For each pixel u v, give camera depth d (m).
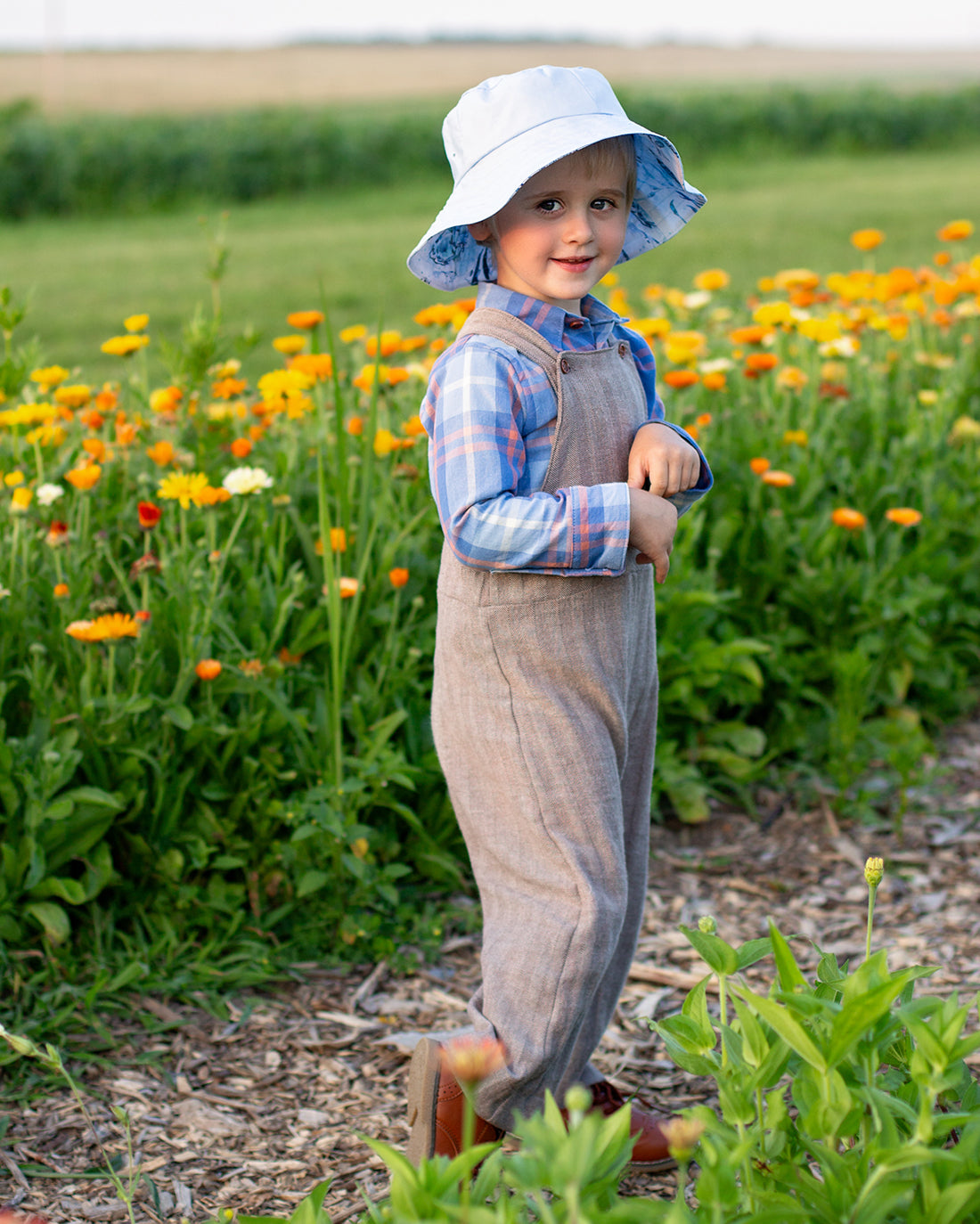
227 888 2.35
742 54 59.59
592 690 1.58
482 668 1.58
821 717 3.12
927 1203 1.15
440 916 2.45
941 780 3.05
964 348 4.12
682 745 3.02
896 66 53.47
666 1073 2.02
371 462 2.47
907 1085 1.32
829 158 21.16
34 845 2.12
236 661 2.40
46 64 37.69
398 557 2.73
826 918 2.52
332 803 2.31
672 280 8.91
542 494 1.51
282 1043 2.09
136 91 35.16
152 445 2.99
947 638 3.45
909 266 8.97
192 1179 1.76
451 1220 1.04
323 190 18.34
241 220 15.72
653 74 47.97
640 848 1.80
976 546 3.46
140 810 2.27
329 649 2.60
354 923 2.34
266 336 7.38
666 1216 1.05
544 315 1.59
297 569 2.76
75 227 15.84
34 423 2.88
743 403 3.54
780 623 3.15
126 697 2.31
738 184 17.22
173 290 9.48
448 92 37.78
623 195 1.60
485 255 1.74
